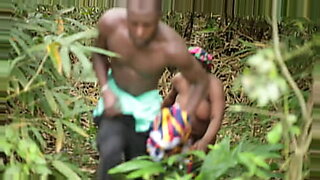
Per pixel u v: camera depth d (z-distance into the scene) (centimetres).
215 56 446
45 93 284
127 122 229
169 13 457
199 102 232
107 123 230
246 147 232
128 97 229
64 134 326
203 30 441
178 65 224
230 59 423
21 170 240
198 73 229
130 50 222
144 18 213
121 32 223
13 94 267
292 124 204
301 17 306
